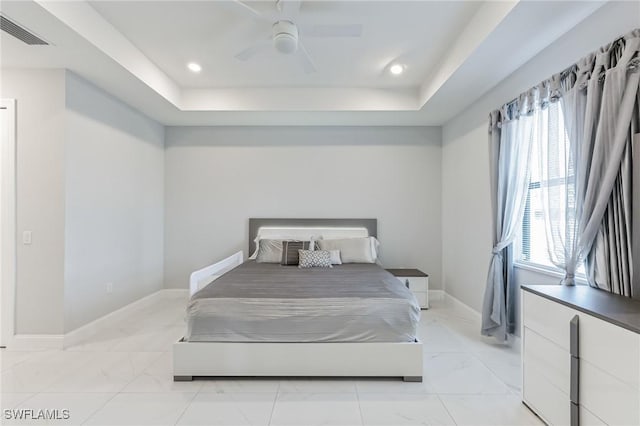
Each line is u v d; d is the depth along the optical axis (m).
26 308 3.00
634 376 1.38
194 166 4.95
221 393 2.25
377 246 4.60
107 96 3.62
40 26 2.34
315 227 4.88
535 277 2.81
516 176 2.97
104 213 3.60
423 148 4.91
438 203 4.92
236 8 2.31
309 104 4.13
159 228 4.81
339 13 2.60
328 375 2.41
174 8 2.56
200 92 4.16
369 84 4.04
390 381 2.42
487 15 2.42
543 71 2.63
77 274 3.19
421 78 3.85
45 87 3.01
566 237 2.21
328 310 2.44
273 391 2.28
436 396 2.23
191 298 2.57
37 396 2.21
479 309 3.76
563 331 1.77
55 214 3.01
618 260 1.95
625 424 1.42
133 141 4.14
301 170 4.93
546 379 1.91
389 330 2.43
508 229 3.03
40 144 3.01
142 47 3.17
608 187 1.94
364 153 4.93
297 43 2.53
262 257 4.32
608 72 1.92
